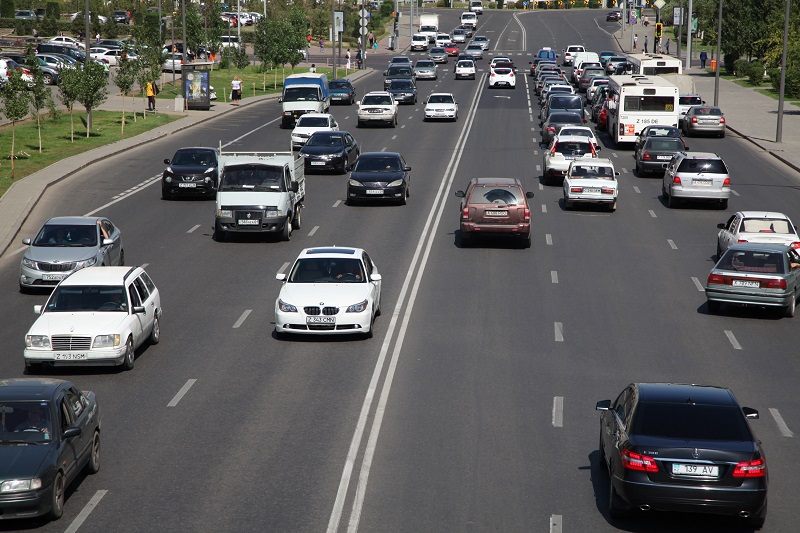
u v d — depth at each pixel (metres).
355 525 37.78
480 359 60.72
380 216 108.56
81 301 59.03
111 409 51.44
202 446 46.19
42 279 75.88
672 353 62.88
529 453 45.69
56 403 39.62
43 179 123.56
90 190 121.25
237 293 76.69
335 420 49.78
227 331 66.50
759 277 70.56
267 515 38.62
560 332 67.12
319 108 179.50
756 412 38.69
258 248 93.06
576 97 176.00
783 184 130.88
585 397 54.03
